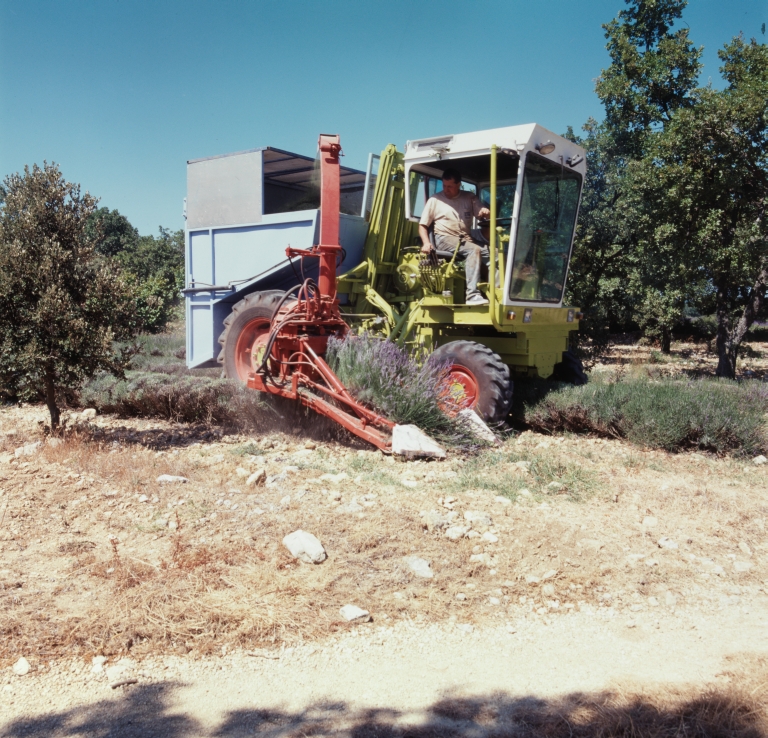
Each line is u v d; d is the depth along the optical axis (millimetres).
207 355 8828
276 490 5102
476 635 3248
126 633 3105
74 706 2639
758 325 25953
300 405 7090
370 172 8242
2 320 6008
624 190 11625
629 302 13969
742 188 11211
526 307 7238
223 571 3701
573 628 3340
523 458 6191
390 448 6098
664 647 3180
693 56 12281
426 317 7676
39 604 3348
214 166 8383
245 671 2906
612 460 6336
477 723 2572
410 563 3852
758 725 2512
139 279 25594
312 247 7094
